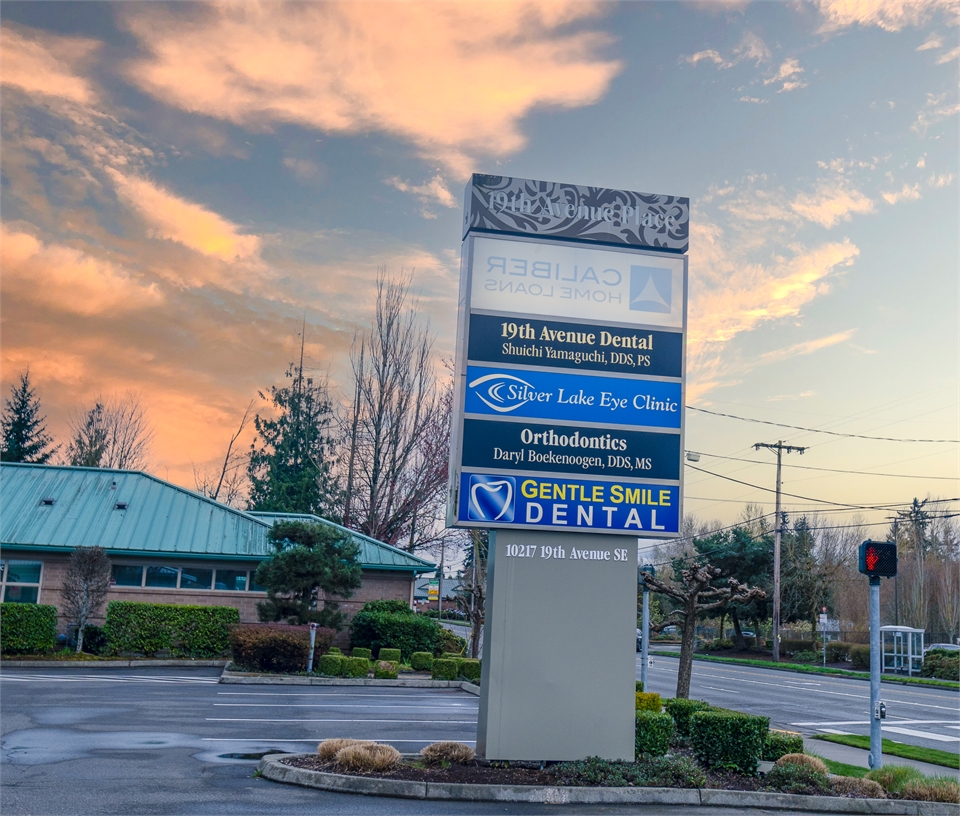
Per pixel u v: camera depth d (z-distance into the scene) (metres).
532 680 11.91
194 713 16.28
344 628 30.64
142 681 21.52
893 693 31.08
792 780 11.69
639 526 12.52
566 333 12.82
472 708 19.11
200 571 30.09
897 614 58.38
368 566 31.69
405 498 47.03
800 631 64.31
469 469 12.22
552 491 12.38
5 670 22.92
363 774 10.76
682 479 12.77
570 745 11.85
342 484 47.75
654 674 36.16
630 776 11.29
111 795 9.54
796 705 25.19
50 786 9.85
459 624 63.41
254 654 24.33
